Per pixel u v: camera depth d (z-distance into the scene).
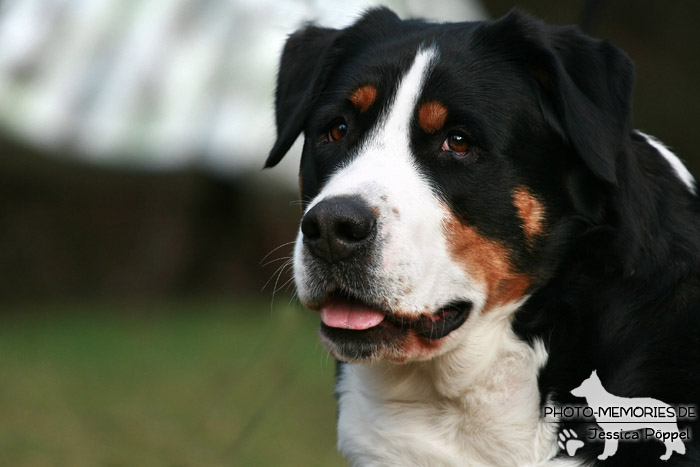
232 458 11.49
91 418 13.03
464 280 6.57
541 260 6.74
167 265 24.00
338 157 7.00
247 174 21.44
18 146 21.28
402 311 6.28
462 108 6.65
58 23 19.67
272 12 19.67
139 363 16.80
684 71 23.28
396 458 7.04
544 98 6.80
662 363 6.52
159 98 19.25
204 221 24.17
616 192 6.59
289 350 15.84
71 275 23.47
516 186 6.66
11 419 13.00
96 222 23.64
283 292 21.14
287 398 14.54
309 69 7.89
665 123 22.77
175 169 22.50
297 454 11.79
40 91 19.11
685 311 6.59
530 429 6.74
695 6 23.08
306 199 7.46
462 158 6.65
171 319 21.06
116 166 21.84
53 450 11.46
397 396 7.01
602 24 23.16
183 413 13.42
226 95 19.30
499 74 6.81
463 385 6.80
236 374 15.29
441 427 6.96
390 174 6.51
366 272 6.20
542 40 6.70
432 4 15.90
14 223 22.91
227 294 24.12
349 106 7.03
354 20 7.65
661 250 6.64
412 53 6.98
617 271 6.62
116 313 21.78
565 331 6.69
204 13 19.92
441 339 6.52
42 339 18.95
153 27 19.56
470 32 7.04
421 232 6.35
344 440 7.30
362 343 6.38
